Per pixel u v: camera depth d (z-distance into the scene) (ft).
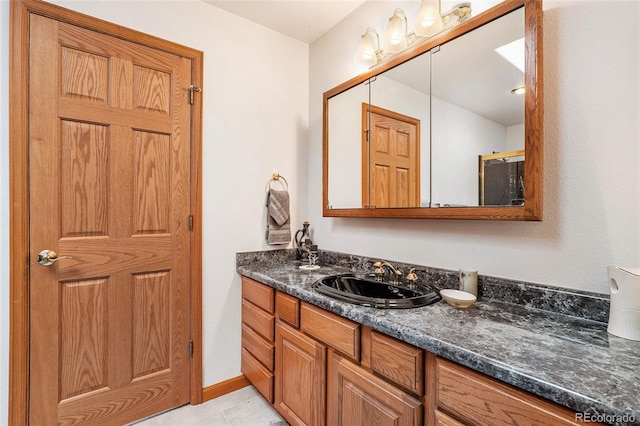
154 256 5.57
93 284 5.01
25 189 4.46
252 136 6.77
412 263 5.16
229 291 6.45
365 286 5.32
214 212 6.26
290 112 7.38
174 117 5.77
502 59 3.84
